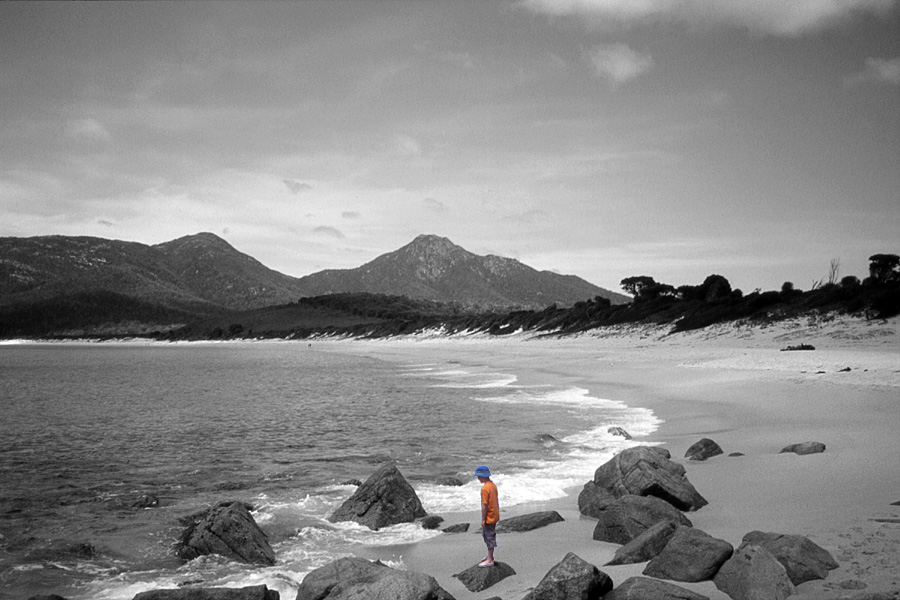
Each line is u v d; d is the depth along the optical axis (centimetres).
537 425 2394
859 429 1747
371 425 2659
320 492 1544
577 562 692
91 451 2231
